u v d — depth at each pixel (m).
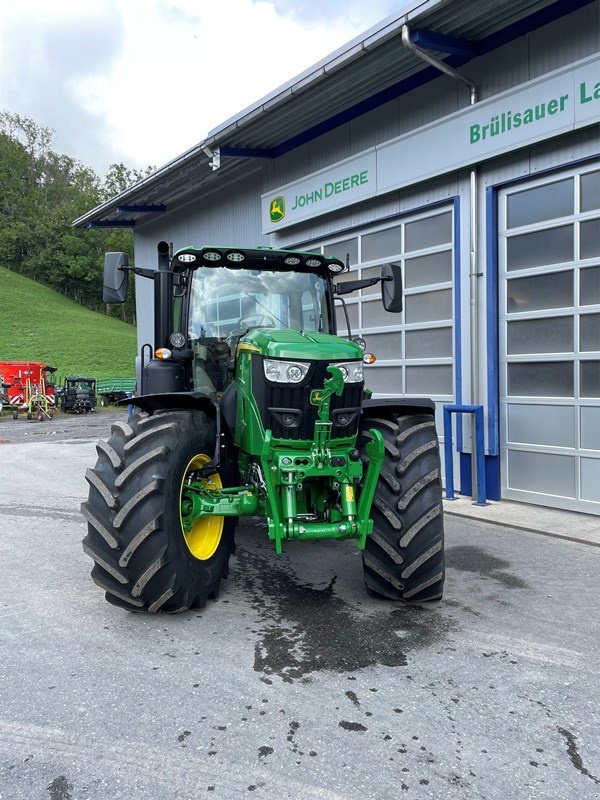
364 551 3.77
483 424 6.43
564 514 6.01
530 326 6.36
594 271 5.79
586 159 5.70
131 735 2.49
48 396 21.56
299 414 3.50
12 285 75.38
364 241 8.19
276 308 4.52
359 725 2.56
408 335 7.66
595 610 3.75
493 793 2.16
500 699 2.76
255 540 5.38
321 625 3.55
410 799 2.13
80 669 3.04
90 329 57.25
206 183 11.33
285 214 9.16
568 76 5.60
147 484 3.36
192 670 3.02
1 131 101.12
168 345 4.36
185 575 3.49
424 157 6.97
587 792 2.16
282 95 7.61
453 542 5.17
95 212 13.11
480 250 6.66
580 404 5.94
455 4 5.71
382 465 3.77
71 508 6.60
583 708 2.69
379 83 7.42
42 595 4.04
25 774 2.26
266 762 2.32
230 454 4.12
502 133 6.18
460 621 3.60
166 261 4.48
